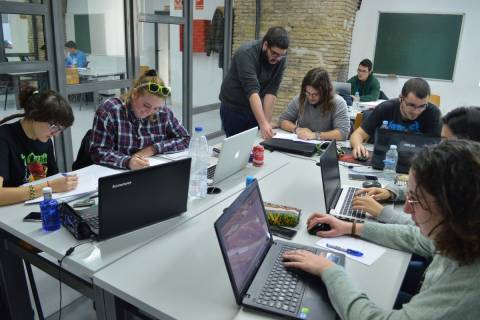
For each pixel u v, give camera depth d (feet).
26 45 9.99
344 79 21.66
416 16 19.88
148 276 3.81
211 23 18.37
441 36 19.61
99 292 3.97
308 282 3.64
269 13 20.29
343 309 3.19
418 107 7.77
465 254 2.58
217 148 8.20
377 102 16.33
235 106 9.73
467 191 2.44
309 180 6.66
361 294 3.30
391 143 7.27
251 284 3.58
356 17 21.20
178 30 15.48
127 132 7.14
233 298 3.53
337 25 19.10
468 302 2.51
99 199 4.20
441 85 20.20
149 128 7.45
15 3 9.36
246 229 3.80
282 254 4.07
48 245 4.30
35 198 5.27
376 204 5.15
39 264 4.87
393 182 6.71
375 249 4.42
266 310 3.30
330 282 3.45
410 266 4.87
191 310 3.35
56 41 10.48
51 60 10.54
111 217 4.38
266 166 7.40
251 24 20.58
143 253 4.22
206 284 3.72
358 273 3.96
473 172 2.46
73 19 11.15
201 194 5.79
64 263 4.11
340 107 9.58
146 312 3.52
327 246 4.47
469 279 2.57
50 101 5.59
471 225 2.46
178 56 15.98
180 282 3.74
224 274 3.88
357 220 5.06
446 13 19.25
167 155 7.38
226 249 3.32
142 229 4.73
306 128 9.75
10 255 5.33
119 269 3.92
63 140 11.19
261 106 8.77
